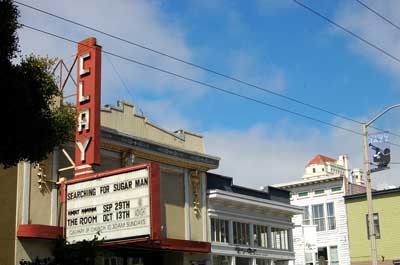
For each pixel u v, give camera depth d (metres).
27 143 12.12
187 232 29.92
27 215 22.75
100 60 23.31
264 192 36.66
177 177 30.30
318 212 54.34
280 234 37.38
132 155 27.36
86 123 22.78
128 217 20.72
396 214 43.69
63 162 24.38
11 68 11.79
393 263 43.03
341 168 81.12
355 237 45.19
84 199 22.03
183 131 31.25
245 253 33.47
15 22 11.97
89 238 21.44
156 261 29.61
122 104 27.83
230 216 33.00
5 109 11.30
